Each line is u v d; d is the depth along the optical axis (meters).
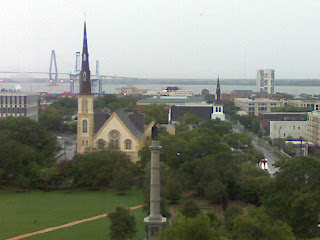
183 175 143.38
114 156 155.88
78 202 135.38
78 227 112.12
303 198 97.31
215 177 137.75
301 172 105.12
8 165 151.88
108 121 182.75
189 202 113.00
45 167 156.25
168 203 124.56
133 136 181.88
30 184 151.75
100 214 122.88
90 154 157.00
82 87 183.50
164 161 160.25
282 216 102.25
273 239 84.38
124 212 99.94
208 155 156.75
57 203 134.12
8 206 130.75
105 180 155.38
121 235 97.56
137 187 154.38
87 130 183.88
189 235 80.75
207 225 82.19
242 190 133.25
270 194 107.81
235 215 103.50
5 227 112.06
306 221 98.88
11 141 159.25
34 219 118.31
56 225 113.75
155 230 86.00
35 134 178.12
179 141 169.75
